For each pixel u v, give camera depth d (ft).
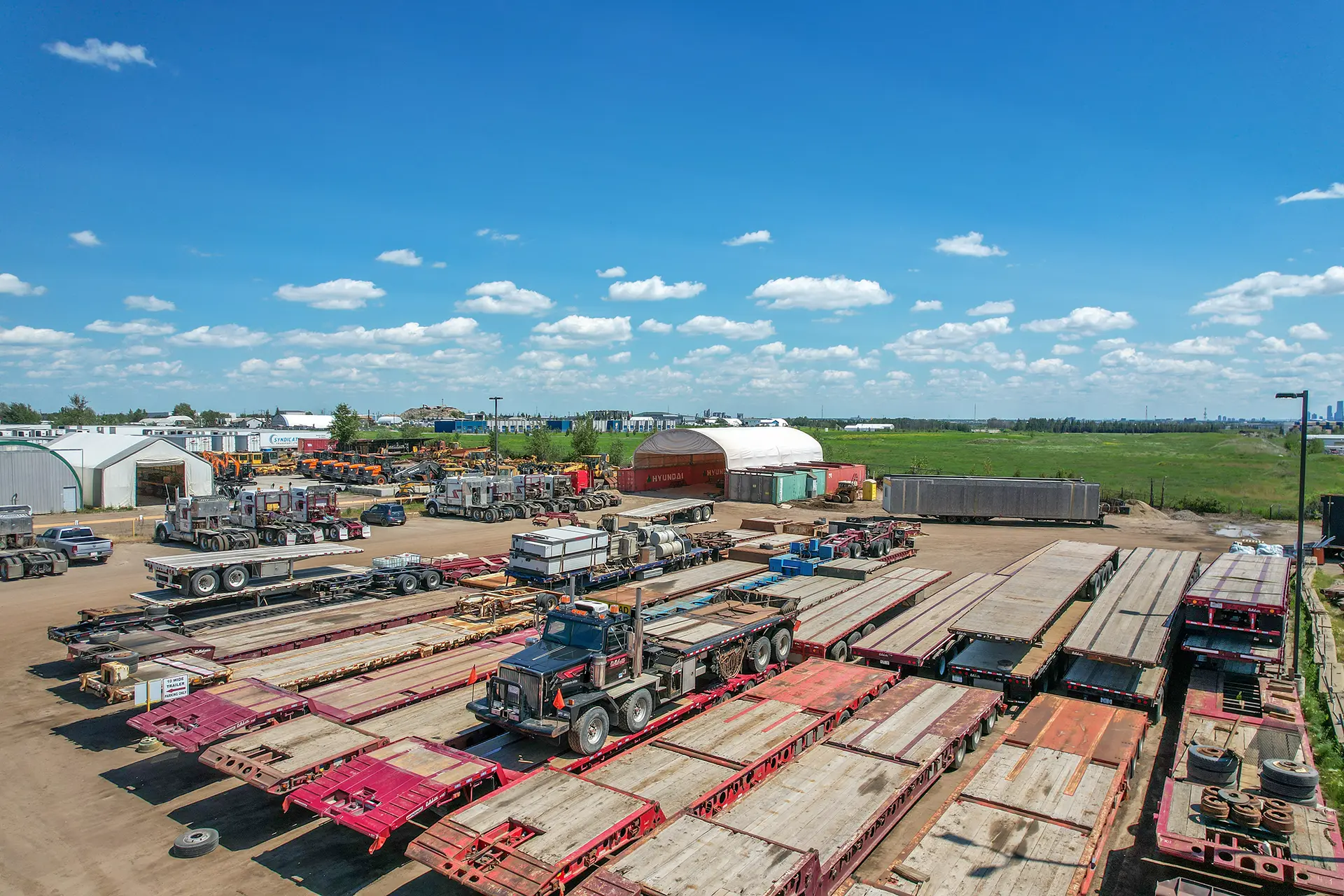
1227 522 160.86
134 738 49.21
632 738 45.29
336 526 120.98
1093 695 55.47
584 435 251.80
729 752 41.32
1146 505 173.06
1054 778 38.68
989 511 154.61
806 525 134.10
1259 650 56.44
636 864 28.96
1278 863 30.40
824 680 53.67
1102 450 424.05
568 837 30.78
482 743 44.47
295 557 79.92
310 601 75.87
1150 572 81.82
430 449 273.75
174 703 44.88
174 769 45.16
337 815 33.27
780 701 49.24
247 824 39.34
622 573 85.81
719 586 79.30
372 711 46.34
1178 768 39.75
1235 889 32.86
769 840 30.89
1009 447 460.55
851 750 41.60
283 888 33.86
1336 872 30.17
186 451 171.94
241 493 123.24
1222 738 44.34
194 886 33.91
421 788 34.63
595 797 34.19
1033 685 57.47
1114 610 66.33
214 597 70.18
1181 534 142.72
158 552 111.55
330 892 33.60
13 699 55.36
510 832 31.50
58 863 35.53
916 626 66.80
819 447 236.63
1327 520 122.83
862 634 66.90
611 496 172.24
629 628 46.34
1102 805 35.88
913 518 162.71
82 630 59.98
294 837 38.17
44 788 42.63
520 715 42.27
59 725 51.01
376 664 56.13
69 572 98.27
